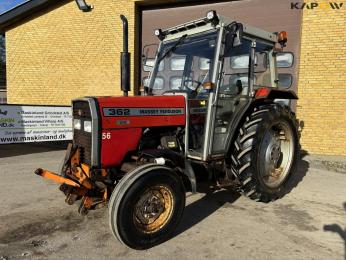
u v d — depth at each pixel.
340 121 7.23
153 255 2.92
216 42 3.67
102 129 3.21
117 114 3.29
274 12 7.64
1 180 5.17
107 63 9.37
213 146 3.79
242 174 3.91
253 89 4.17
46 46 10.05
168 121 3.61
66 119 7.88
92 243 3.12
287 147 4.56
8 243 3.10
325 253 2.97
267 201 4.16
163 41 4.38
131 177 2.90
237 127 3.98
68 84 9.93
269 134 4.32
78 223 3.56
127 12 8.95
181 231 3.41
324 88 7.27
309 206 4.15
